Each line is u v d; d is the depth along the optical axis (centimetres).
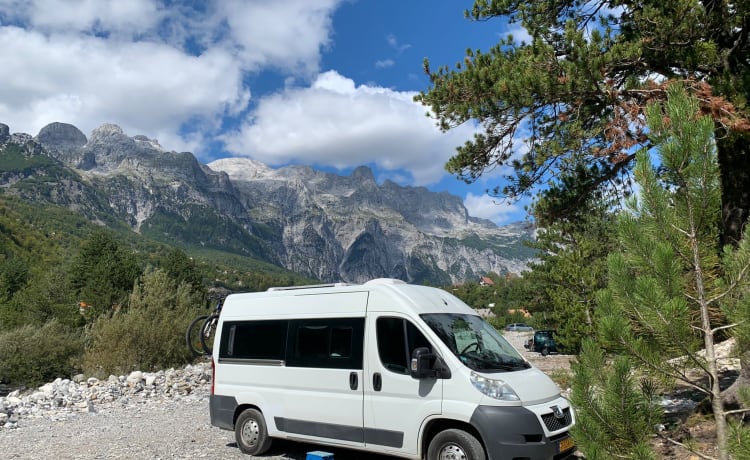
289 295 846
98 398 1488
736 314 395
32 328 2100
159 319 2070
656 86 837
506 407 596
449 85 1002
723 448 400
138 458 838
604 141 948
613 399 427
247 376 854
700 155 409
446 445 625
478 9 1091
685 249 421
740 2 815
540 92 900
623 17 989
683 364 426
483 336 723
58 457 862
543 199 1148
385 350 704
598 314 454
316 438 754
